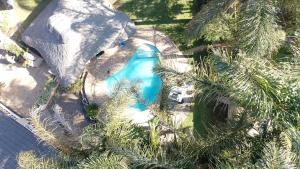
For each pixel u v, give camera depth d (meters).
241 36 14.26
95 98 20.16
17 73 20.78
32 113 13.34
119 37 20.12
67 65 19.47
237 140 12.23
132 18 21.77
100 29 19.89
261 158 10.52
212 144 12.36
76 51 19.48
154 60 20.84
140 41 21.38
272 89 9.88
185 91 19.59
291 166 9.54
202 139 12.72
